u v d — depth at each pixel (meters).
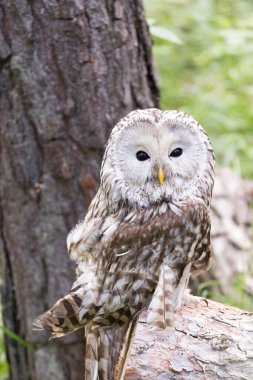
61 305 8.69
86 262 9.35
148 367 9.01
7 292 12.17
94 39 11.03
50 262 11.62
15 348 12.38
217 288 13.34
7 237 11.84
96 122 11.16
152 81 11.62
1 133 11.32
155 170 9.12
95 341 9.04
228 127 17.62
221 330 9.35
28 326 12.02
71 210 11.39
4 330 11.73
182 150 9.20
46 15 10.88
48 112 11.10
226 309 9.73
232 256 13.90
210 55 18.75
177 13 19.86
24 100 11.12
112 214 9.41
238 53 18.41
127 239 9.16
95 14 10.99
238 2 20.34
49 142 11.19
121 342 8.98
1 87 11.14
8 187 11.52
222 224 14.44
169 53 18.94
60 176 11.28
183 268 9.27
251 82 18.75
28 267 11.73
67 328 8.72
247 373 8.90
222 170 15.84
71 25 10.92
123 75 11.25
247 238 14.30
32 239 11.62
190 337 9.27
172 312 8.89
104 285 9.02
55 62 11.00
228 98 18.30
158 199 9.26
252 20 18.58
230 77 18.62
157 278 9.12
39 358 12.07
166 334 9.31
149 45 11.48
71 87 11.07
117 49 11.16
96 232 9.33
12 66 11.02
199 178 9.34
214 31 19.53
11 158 11.34
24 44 10.95
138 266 9.10
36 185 11.37
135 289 9.06
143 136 9.10
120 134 9.25
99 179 11.27
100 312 8.95
